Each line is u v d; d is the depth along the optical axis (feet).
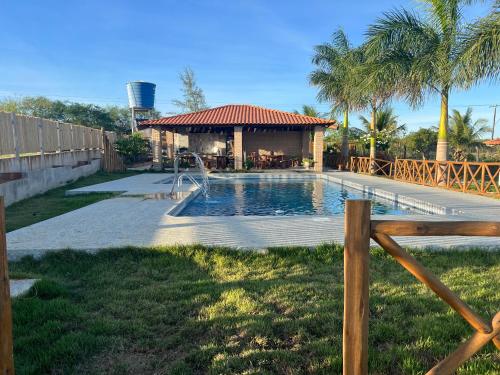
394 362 7.90
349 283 5.58
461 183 36.76
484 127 83.92
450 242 15.81
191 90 139.44
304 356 8.13
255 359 7.98
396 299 10.80
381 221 5.58
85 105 131.44
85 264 14.32
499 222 5.69
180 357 8.12
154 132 65.36
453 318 9.63
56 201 30.17
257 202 35.63
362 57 60.18
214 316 9.82
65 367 7.68
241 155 65.92
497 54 28.81
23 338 8.57
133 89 110.22
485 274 13.07
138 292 11.48
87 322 9.49
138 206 26.68
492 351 8.14
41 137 37.27
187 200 32.32
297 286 11.91
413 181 45.16
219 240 16.56
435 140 87.35
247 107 77.36
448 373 6.18
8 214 24.47
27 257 14.85
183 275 13.17
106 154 60.90
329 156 79.77
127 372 7.55
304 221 21.02
